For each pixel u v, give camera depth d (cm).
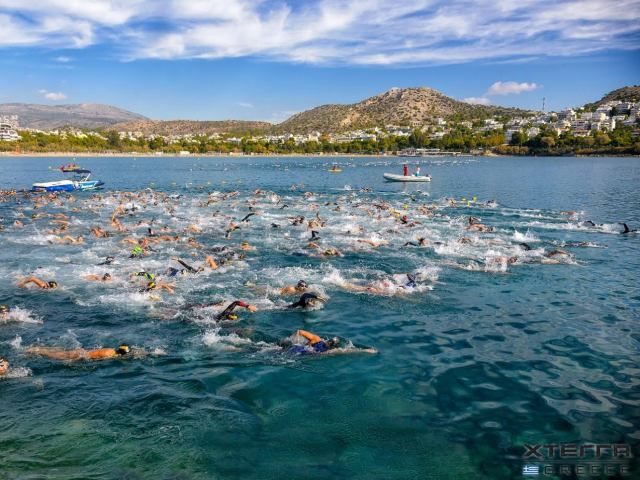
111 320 1611
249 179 8381
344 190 6312
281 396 1110
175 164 14288
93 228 3180
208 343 1423
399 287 1952
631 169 10694
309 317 1636
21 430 973
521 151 19800
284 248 2719
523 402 1081
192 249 2688
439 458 886
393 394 1117
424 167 12500
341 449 912
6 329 1528
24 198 5100
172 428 980
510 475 841
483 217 3941
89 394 1122
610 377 1201
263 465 866
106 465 867
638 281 2066
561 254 2489
